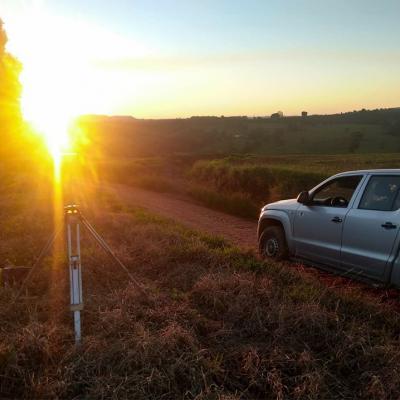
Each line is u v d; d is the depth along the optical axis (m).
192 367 4.44
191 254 8.61
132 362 4.48
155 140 86.06
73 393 4.23
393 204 6.29
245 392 4.28
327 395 4.19
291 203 8.34
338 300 6.10
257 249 9.73
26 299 6.20
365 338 5.00
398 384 4.20
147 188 28.67
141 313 5.72
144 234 10.31
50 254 8.59
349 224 6.80
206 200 20.75
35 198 17.36
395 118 129.88
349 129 120.19
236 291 6.45
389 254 6.16
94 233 5.71
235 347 5.00
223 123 121.38
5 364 4.43
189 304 6.21
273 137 107.00
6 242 9.73
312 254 7.65
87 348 4.75
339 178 7.38
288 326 5.29
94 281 7.14
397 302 6.41
